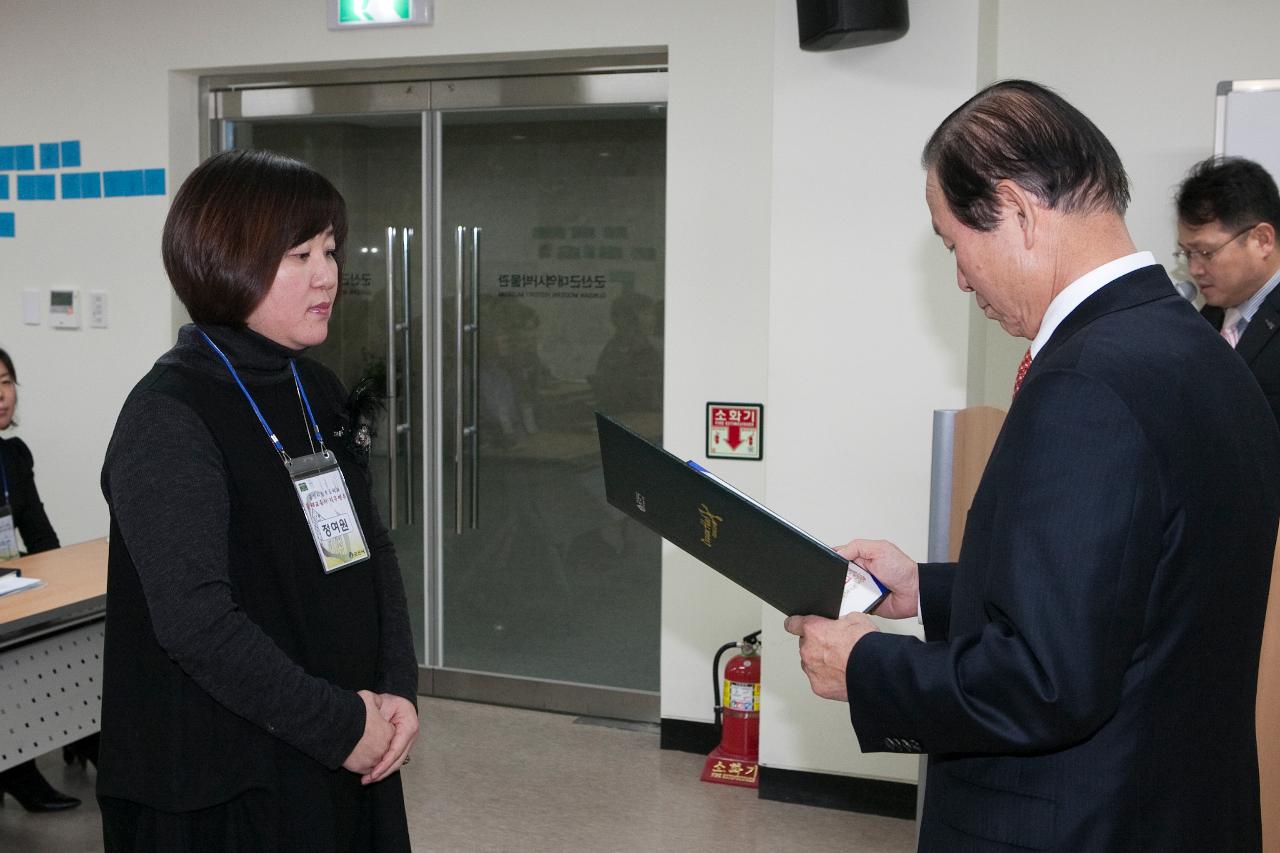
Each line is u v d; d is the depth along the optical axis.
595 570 4.29
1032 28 3.51
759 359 3.78
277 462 1.64
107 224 4.50
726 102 3.72
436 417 4.41
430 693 4.52
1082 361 1.19
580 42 3.83
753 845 3.29
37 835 3.31
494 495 4.38
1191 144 3.42
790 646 3.52
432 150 4.28
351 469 1.80
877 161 3.27
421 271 4.36
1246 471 1.22
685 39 3.74
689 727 3.98
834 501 3.40
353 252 4.43
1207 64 3.38
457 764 3.86
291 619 1.64
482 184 4.25
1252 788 1.31
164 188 4.40
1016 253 1.30
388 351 4.41
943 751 1.29
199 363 1.62
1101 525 1.13
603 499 4.25
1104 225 1.28
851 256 3.32
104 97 4.44
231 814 1.58
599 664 4.32
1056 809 1.22
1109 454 1.14
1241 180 2.83
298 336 1.67
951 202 1.34
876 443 3.35
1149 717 1.20
